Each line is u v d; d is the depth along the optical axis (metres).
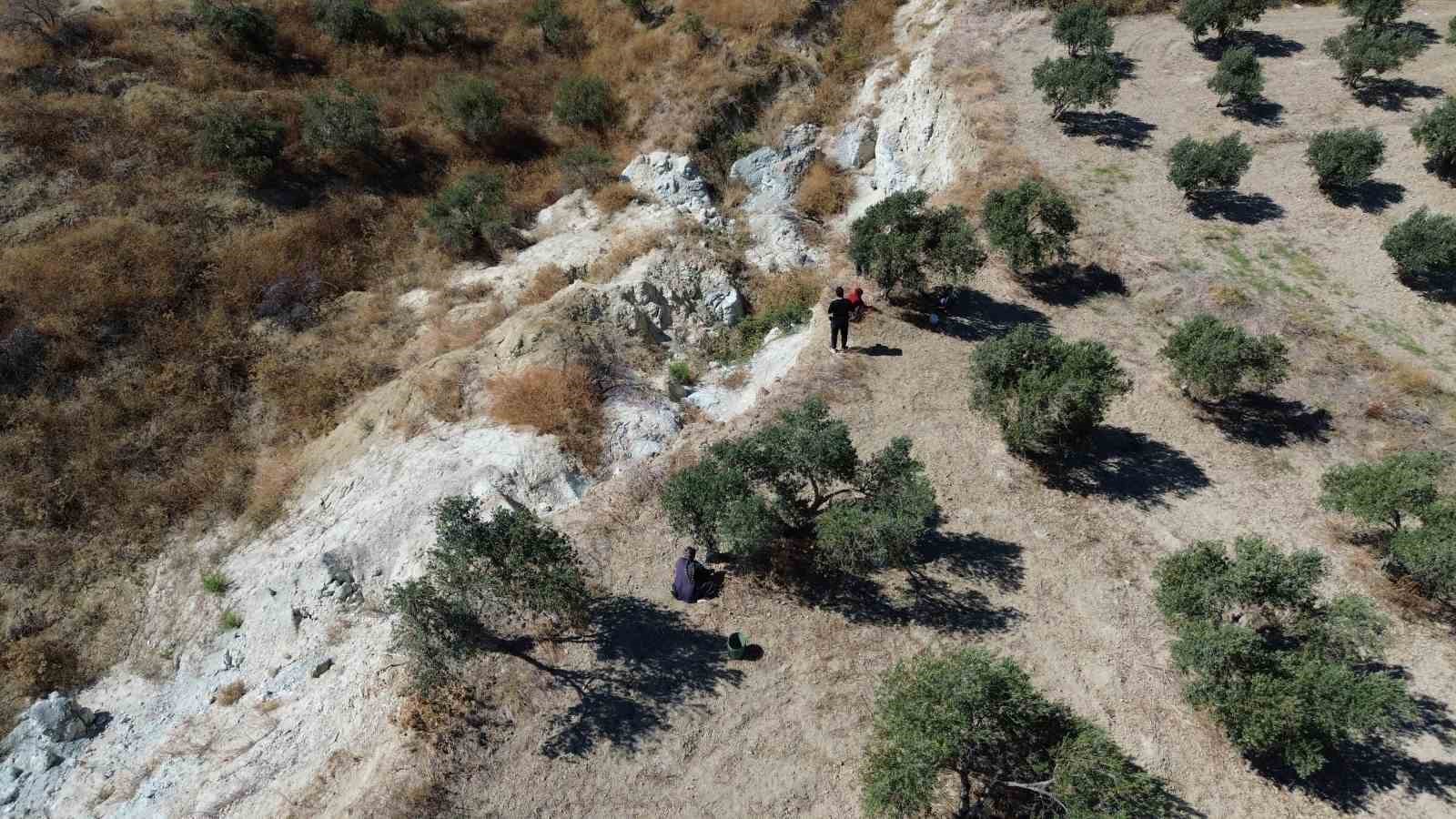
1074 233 22.88
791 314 24.12
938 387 19.09
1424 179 23.61
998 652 13.71
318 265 27.12
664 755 12.64
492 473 17.94
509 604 14.03
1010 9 32.62
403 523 17.55
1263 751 11.86
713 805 12.09
